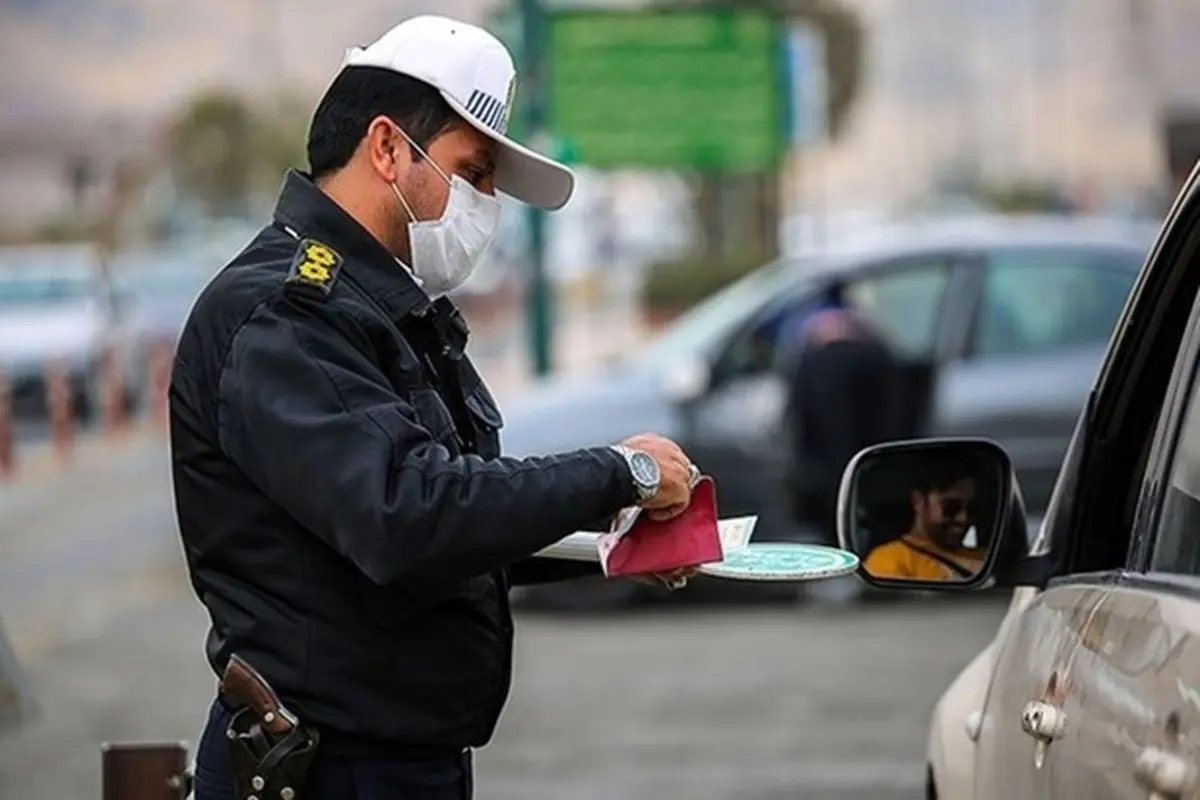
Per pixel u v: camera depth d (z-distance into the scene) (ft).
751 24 172.86
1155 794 22.41
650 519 28.68
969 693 35.83
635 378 104.78
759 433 102.47
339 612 28.45
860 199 607.37
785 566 29.04
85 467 180.86
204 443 28.66
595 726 79.77
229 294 28.45
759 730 78.48
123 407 224.12
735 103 171.83
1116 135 561.84
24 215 511.40
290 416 27.53
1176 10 389.80
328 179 29.84
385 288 29.12
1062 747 26.71
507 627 30.55
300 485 27.43
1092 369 102.73
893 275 105.29
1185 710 22.21
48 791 72.02
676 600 109.19
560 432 103.30
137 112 586.04
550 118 168.35
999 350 103.50
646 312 315.78
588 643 98.58
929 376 102.53
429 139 29.48
